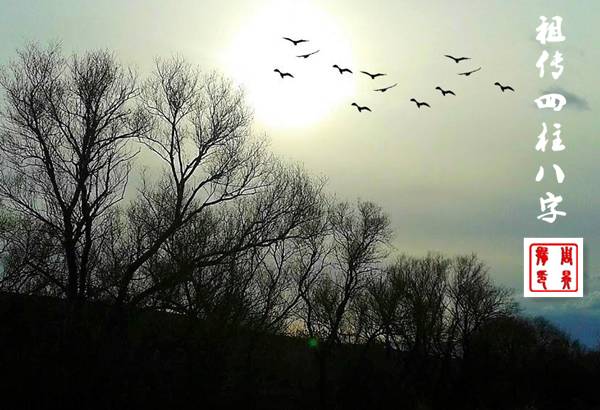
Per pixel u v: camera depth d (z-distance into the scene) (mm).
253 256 32719
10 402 22719
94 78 31641
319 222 39000
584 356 72688
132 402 25344
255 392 30969
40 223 29281
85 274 28141
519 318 72062
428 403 51125
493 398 57062
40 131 30656
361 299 53344
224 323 29297
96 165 30828
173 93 33406
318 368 44188
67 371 23984
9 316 24438
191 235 30938
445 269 61031
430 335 57750
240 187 34031
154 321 28922
